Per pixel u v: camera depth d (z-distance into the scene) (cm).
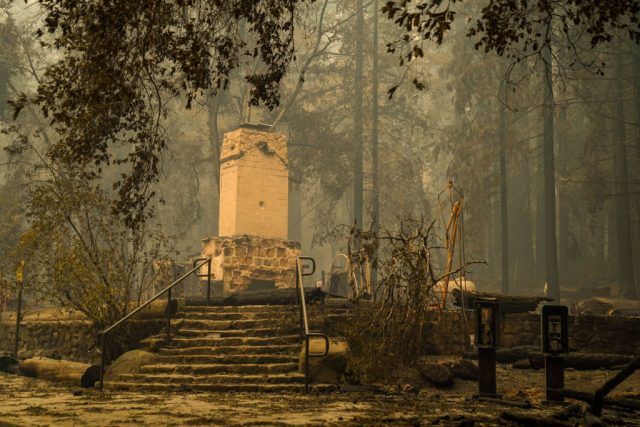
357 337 1258
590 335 1448
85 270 1499
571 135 4050
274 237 2741
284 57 1009
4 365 1527
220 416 817
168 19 938
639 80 3055
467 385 1236
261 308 1520
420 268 1349
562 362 1012
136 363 1315
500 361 1432
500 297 1501
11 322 1775
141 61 927
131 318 1466
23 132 3616
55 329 1620
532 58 3259
